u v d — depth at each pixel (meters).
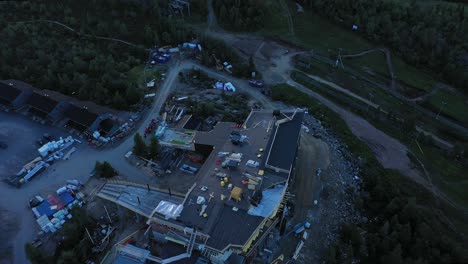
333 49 139.00
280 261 69.62
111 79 110.56
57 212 77.62
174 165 88.75
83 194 81.50
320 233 76.12
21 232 74.38
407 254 73.19
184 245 65.94
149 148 88.12
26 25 130.12
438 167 97.00
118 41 132.00
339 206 82.62
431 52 132.75
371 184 88.44
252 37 143.88
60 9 138.12
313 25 151.88
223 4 152.00
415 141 103.69
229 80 120.75
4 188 83.62
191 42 135.88
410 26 144.25
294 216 78.75
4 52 118.38
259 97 113.75
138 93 107.50
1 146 94.12
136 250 67.25
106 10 139.50
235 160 79.44
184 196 74.50
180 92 114.00
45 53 121.75
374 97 118.75
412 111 114.56
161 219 68.75
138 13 140.00
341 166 92.75
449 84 124.75
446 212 86.69
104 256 69.50
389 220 80.75
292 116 90.88
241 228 66.75
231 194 71.56
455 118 112.31
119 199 75.06
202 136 89.81
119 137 96.38
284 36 145.12
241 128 90.06
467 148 97.50
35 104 102.94
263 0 153.38
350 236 74.31
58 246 71.44
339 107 113.69
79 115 98.56
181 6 149.25
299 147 96.69
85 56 122.19
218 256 62.84
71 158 91.00
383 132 105.94
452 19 143.88
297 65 129.88
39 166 87.38
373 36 142.12
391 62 133.75
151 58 128.12
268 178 76.38
